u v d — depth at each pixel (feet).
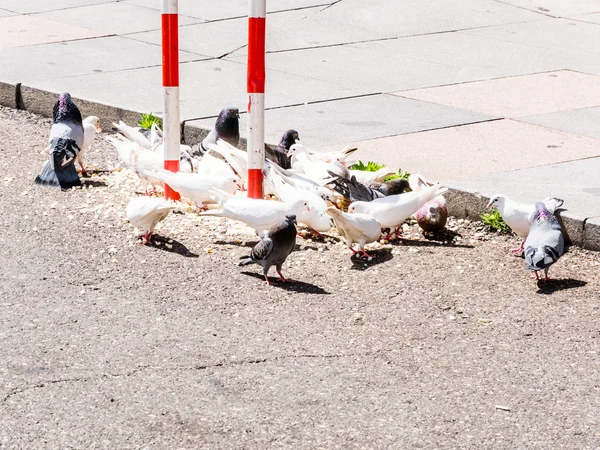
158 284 26.86
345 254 29.58
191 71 48.32
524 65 50.21
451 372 22.24
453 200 32.86
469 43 54.39
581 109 42.88
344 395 21.13
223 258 28.84
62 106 35.14
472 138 38.65
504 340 23.88
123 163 35.78
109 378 21.65
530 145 37.83
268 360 22.62
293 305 25.70
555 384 21.77
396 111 42.32
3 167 37.22
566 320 25.05
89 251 29.09
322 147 37.09
